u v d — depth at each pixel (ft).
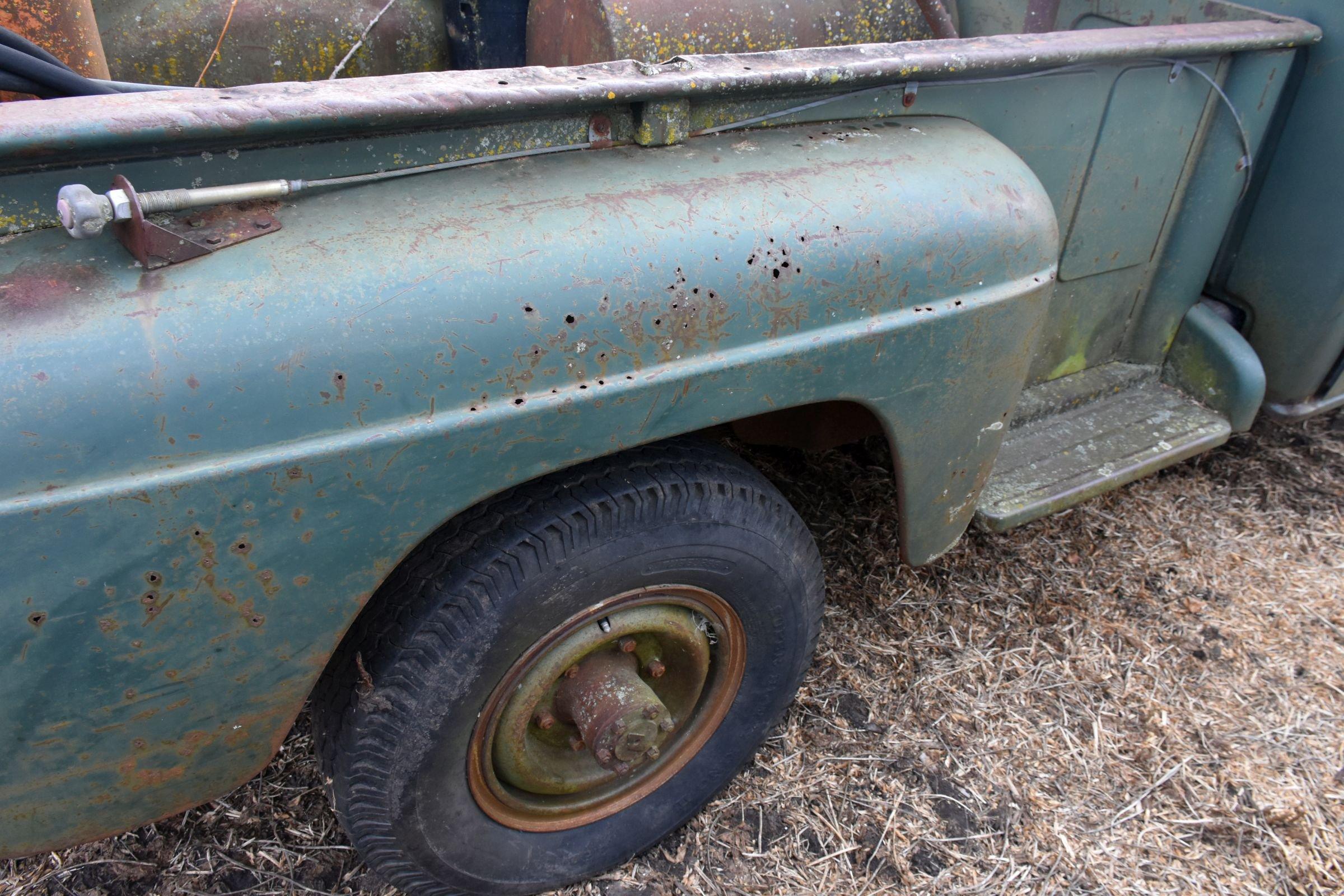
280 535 3.30
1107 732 6.42
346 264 3.30
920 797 5.91
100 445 2.91
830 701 6.56
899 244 4.25
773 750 6.20
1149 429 7.31
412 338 3.30
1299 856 5.64
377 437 3.30
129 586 3.11
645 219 3.77
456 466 3.51
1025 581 7.73
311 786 5.80
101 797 3.56
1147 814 5.86
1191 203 7.04
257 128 3.15
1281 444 9.66
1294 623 7.41
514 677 4.28
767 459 8.90
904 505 5.21
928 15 5.31
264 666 3.56
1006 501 6.31
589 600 4.24
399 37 6.12
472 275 3.42
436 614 3.90
